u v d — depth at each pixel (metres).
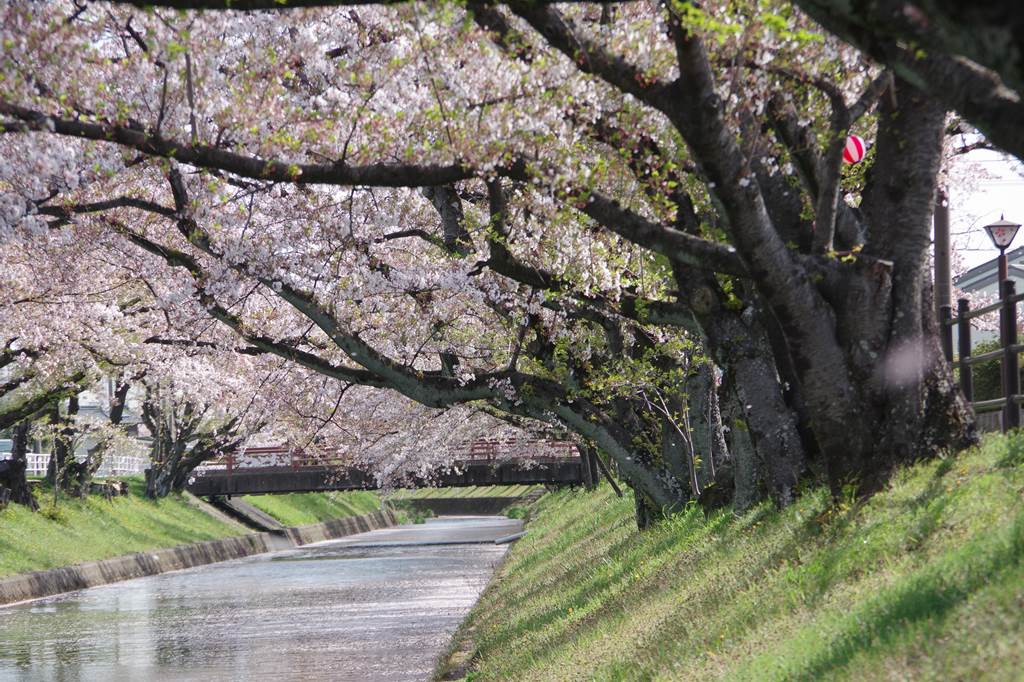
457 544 103.75
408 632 38.69
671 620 17.53
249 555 96.06
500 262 24.53
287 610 48.19
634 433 33.12
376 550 98.62
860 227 18.73
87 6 23.41
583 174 18.23
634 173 20.95
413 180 19.23
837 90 16.92
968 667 8.87
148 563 73.94
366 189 28.42
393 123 21.28
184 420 91.00
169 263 29.72
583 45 15.12
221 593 58.41
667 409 32.38
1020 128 10.05
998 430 22.25
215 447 93.69
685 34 14.45
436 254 32.41
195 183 28.59
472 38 19.16
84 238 31.92
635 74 15.23
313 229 28.50
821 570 14.79
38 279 40.22
